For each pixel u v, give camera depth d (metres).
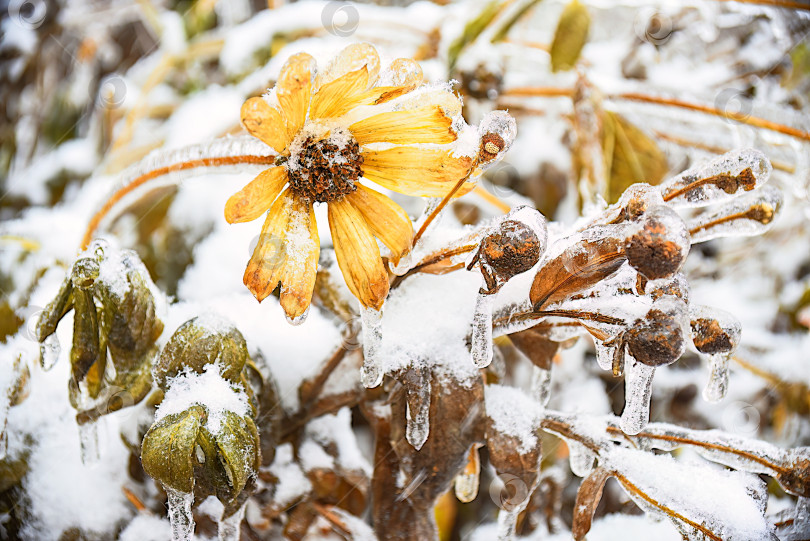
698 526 0.44
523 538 0.53
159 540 0.48
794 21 0.66
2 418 0.48
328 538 0.50
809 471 0.45
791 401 0.61
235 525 0.44
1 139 0.82
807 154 0.58
